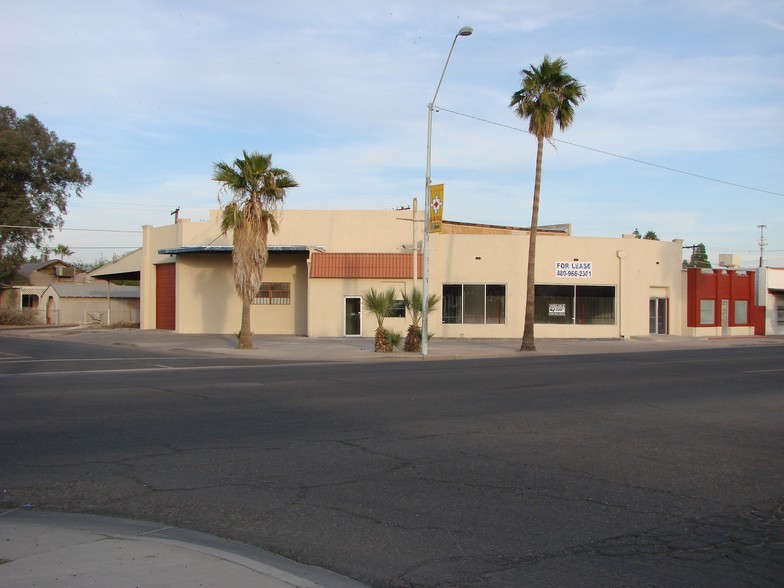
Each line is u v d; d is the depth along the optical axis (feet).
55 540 20.43
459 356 96.73
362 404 47.83
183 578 17.31
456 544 20.68
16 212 198.80
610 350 111.14
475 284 132.67
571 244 134.72
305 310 139.85
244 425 39.32
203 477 28.04
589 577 18.30
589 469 30.17
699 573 18.67
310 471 29.14
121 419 40.91
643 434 38.42
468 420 41.88
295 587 16.99
